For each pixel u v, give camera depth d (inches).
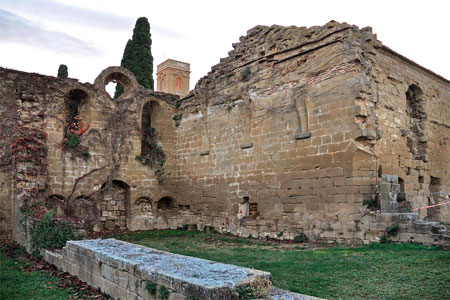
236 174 797.9
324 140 628.7
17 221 653.3
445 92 842.8
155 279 265.1
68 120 882.1
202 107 909.2
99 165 871.1
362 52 614.2
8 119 761.6
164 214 962.1
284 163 693.9
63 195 812.0
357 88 589.3
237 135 804.6
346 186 591.8
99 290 343.9
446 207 780.0
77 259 392.8
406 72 720.3
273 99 727.7
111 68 921.5
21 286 366.9
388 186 561.6
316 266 399.5
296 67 691.4
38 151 774.5
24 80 792.3
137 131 937.5
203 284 228.2
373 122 598.5
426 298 273.0
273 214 706.2
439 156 786.2
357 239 569.6
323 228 616.4
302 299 221.9
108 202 900.0
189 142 946.1
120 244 401.1
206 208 874.1
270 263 432.1
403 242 518.3
